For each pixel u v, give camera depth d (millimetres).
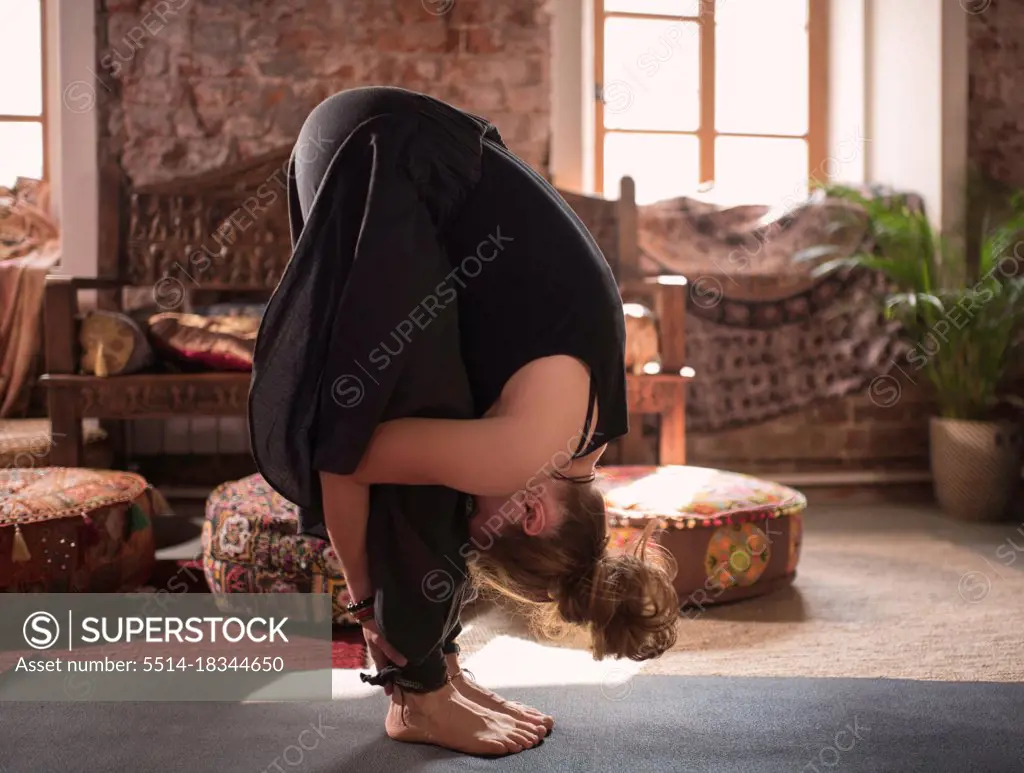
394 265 1349
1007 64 4223
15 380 3615
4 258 3887
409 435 1355
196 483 3902
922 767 1530
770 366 4133
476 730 1596
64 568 2301
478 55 4066
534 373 1386
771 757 1566
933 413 4230
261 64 3951
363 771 1502
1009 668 2051
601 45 4332
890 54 4320
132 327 3094
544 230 1444
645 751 1589
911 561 3043
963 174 4117
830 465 4207
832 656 2129
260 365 1396
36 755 1572
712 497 2582
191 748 1602
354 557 1468
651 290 3779
